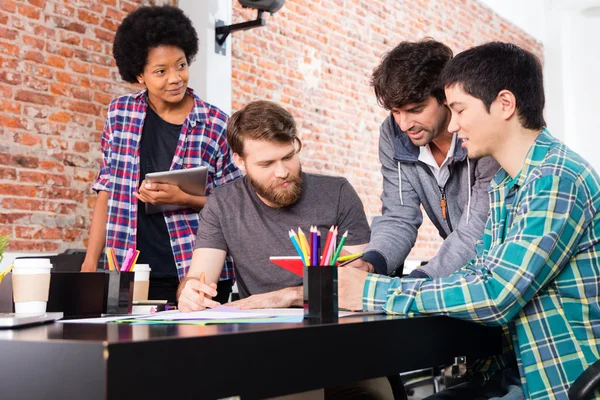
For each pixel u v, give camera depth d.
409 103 1.94
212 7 4.54
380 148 2.34
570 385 1.41
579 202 1.40
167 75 2.62
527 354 1.46
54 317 1.35
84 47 4.21
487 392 1.63
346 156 6.30
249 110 2.09
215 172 2.78
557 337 1.44
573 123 9.01
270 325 1.13
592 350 1.42
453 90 1.52
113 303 1.65
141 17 2.63
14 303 1.49
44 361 0.87
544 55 9.19
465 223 1.93
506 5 8.64
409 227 2.24
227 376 0.94
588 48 9.01
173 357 0.87
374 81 2.03
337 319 1.28
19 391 0.88
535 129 1.51
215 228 2.23
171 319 1.31
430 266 1.80
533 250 1.36
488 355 1.56
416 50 1.94
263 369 0.99
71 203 4.11
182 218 2.63
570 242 1.40
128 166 2.64
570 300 1.44
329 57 6.15
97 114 4.27
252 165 2.09
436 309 1.39
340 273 1.50
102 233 2.72
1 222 3.75
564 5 8.91
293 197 2.13
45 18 4.01
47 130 3.99
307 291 1.29
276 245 2.19
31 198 3.90
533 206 1.39
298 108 5.77
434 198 2.24
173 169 2.65
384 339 1.23
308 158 5.85
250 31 5.32
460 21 7.91
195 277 2.11
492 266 1.39
